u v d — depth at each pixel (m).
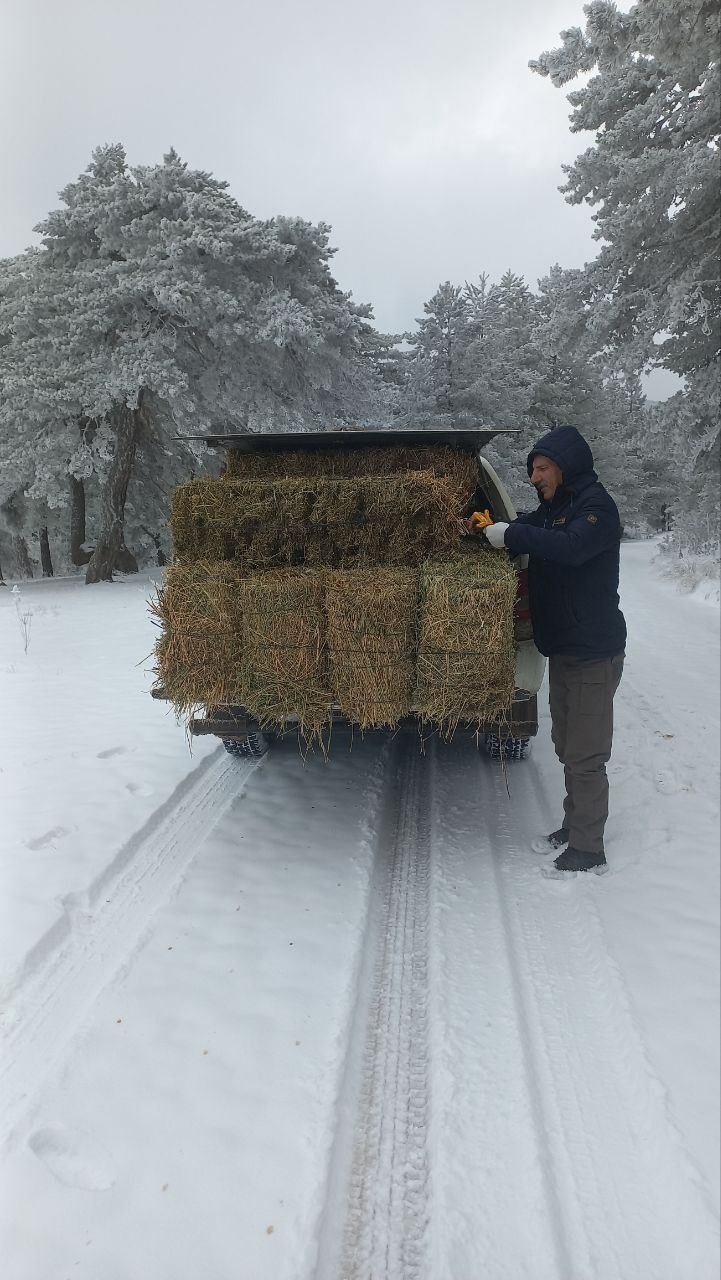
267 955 2.52
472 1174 1.73
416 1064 2.11
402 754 4.38
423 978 2.46
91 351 13.86
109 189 13.10
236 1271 1.50
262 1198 1.66
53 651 7.55
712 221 9.16
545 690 5.68
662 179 8.64
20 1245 1.55
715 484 11.50
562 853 3.07
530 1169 1.74
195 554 3.18
